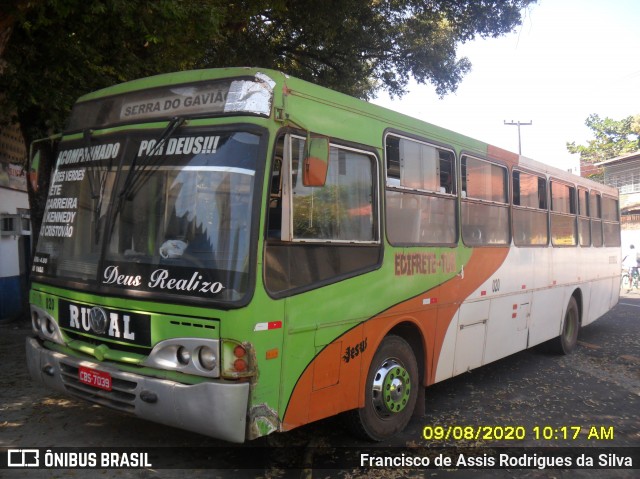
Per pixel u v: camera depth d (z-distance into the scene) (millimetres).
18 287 11047
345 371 4562
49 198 4988
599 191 11180
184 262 3881
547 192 8672
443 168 6078
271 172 3854
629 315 15125
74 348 4426
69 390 4473
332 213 4469
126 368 4055
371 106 5023
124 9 6387
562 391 7289
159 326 3900
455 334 6168
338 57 14492
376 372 5027
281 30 13688
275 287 3877
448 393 7070
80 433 5047
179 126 4102
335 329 4430
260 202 3777
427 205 5730
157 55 8531
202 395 3637
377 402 5059
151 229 4078
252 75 3938
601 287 11180
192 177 3982
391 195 5184
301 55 14422
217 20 7289
